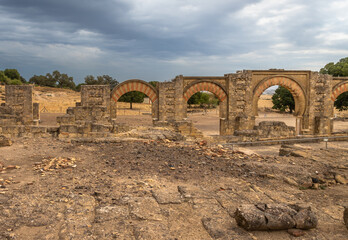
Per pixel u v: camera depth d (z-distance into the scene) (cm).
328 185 945
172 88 2880
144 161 1038
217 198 704
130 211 595
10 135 1705
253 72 2978
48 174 852
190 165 1018
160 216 584
